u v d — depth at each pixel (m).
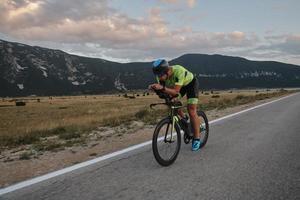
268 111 15.55
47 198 3.99
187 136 6.49
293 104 20.52
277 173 4.84
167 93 5.58
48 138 9.69
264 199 3.79
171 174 4.86
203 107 19.83
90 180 4.65
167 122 5.47
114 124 11.85
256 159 5.73
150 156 6.09
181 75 5.70
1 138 9.73
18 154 6.96
